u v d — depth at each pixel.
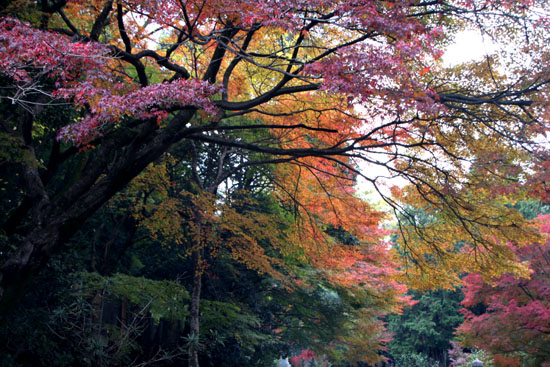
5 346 9.45
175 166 15.20
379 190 10.47
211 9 7.43
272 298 19.00
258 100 8.20
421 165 9.67
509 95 8.44
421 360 35.00
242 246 13.52
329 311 17.92
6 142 7.71
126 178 7.99
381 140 9.31
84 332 9.84
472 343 17.16
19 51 6.29
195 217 12.34
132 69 11.92
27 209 8.59
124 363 12.02
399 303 19.97
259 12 6.67
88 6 8.55
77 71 7.15
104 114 6.41
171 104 7.27
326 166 11.53
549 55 8.13
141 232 16.98
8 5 8.29
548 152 7.87
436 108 6.48
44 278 10.98
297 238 12.80
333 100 9.82
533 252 16.42
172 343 15.56
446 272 11.00
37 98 8.77
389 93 6.43
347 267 15.41
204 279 16.27
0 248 9.95
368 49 6.34
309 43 9.66
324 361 29.27
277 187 13.63
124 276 11.17
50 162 9.08
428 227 10.70
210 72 8.70
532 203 30.59
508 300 17.83
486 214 9.77
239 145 9.11
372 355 20.80
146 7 7.33
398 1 6.53
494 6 7.65
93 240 13.88
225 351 16.80
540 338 15.69
